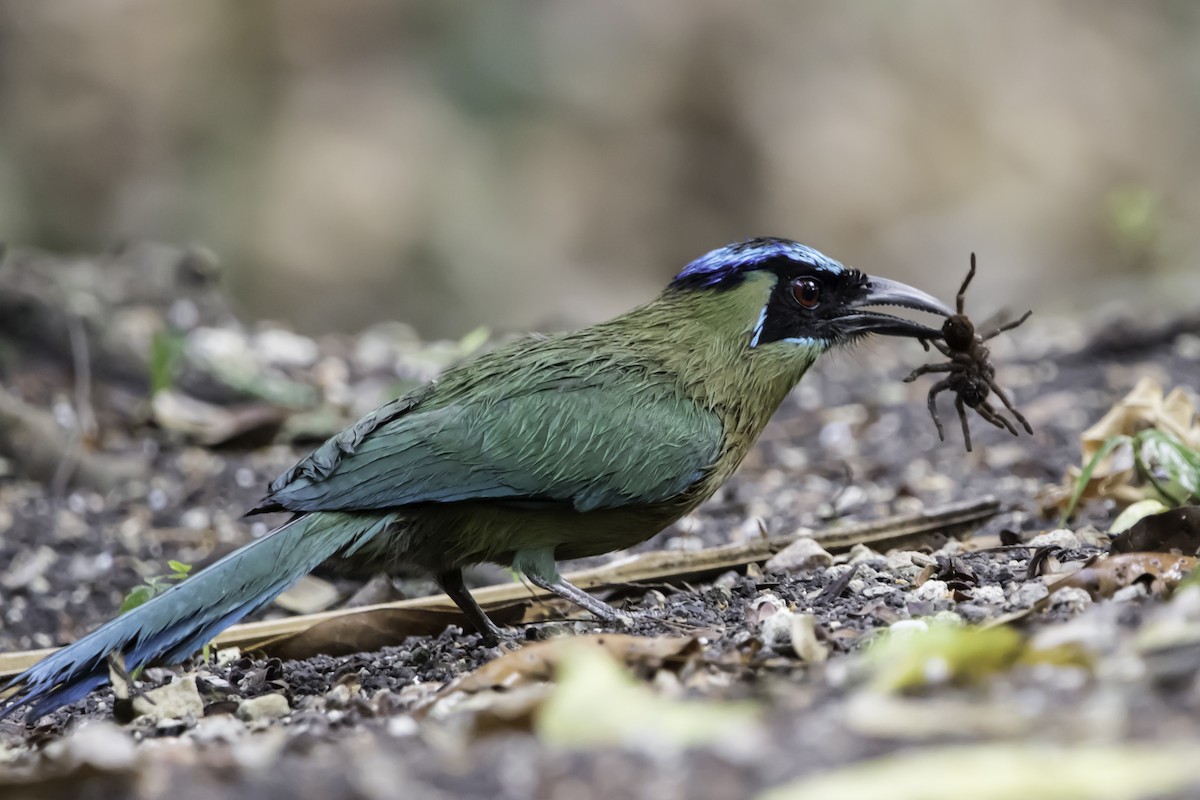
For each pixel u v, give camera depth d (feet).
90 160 91.15
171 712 25.34
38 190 90.38
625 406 29.14
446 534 28.45
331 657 29.55
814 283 31.01
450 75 97.25
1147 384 35.09
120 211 90.63
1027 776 15.56
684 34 101.24
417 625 30.25
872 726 17.44
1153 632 19.60
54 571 39.91
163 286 57.67
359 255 91.35
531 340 30.53
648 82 100.27
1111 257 99.60
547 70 99.04
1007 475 41.81
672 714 18.60
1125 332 56.03
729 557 32.71
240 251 90.33
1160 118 105.91
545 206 95.91
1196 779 15.28
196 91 93.04
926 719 17.48
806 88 102.01
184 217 90.48
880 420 50.08
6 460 46.29
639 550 38.99
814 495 41.70
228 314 59.31
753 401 30.83
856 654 22.08
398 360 59.41
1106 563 24.93
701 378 30.27
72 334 52.34
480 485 27.84
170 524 43.14
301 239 90.89
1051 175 102.06
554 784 16.87
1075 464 41.73
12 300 52.29
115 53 92.22
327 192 91.81
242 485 46.29
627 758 17.39
